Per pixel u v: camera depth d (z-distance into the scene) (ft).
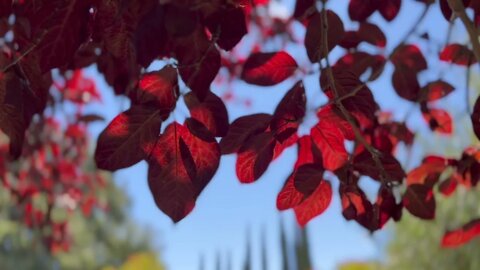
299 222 1.76
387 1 1.94
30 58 1.47
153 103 1.38
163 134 1.38
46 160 4.71
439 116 2.32
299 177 1.64
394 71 2.23
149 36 1.18
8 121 1.46
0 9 1.52
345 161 1.72
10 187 4.68
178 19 1.16
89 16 1.46
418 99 2.26
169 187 1.37
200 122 1.38
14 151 1.47
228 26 1.35
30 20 1.43
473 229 2.13
